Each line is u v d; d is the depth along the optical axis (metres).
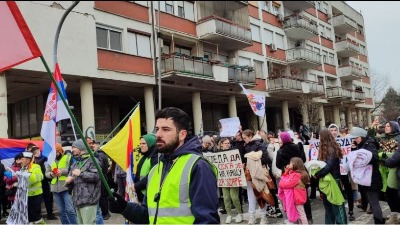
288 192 6.45
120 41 16.19
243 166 7.87
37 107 17.89
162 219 2.44
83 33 13.19
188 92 20.03
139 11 17.00
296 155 7.50
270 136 11.37
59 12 9.96
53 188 7.09
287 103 23.98
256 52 21.12
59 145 7.98
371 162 6.12
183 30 19.22
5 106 12.69
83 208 5.84
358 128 6.63
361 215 7.83
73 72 13.31
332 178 6.13
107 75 15.38
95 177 5.88
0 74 12.62
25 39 2.81
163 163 2.67
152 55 17.69
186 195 2.42
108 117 19.41
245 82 20.80
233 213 9.36
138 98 21.00
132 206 2.87
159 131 2.61
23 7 6.59
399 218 6.64
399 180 5.98
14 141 10.11
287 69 19.92
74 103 17.62
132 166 6.17
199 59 18.91
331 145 6.21
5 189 9.94
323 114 19.03
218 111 24.06
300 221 6.43
